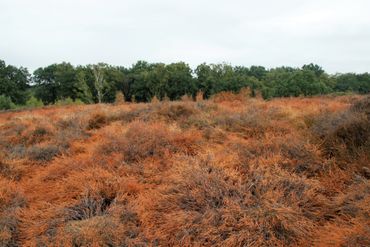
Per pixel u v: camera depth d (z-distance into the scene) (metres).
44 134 8.76
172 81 57.41
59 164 5.87
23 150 7.12
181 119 8.40
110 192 4.52
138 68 73.69
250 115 7.81
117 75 59.53
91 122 9.18
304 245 3.37
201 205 4.01
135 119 8.93
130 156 5.77
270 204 3.85
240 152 5.40
